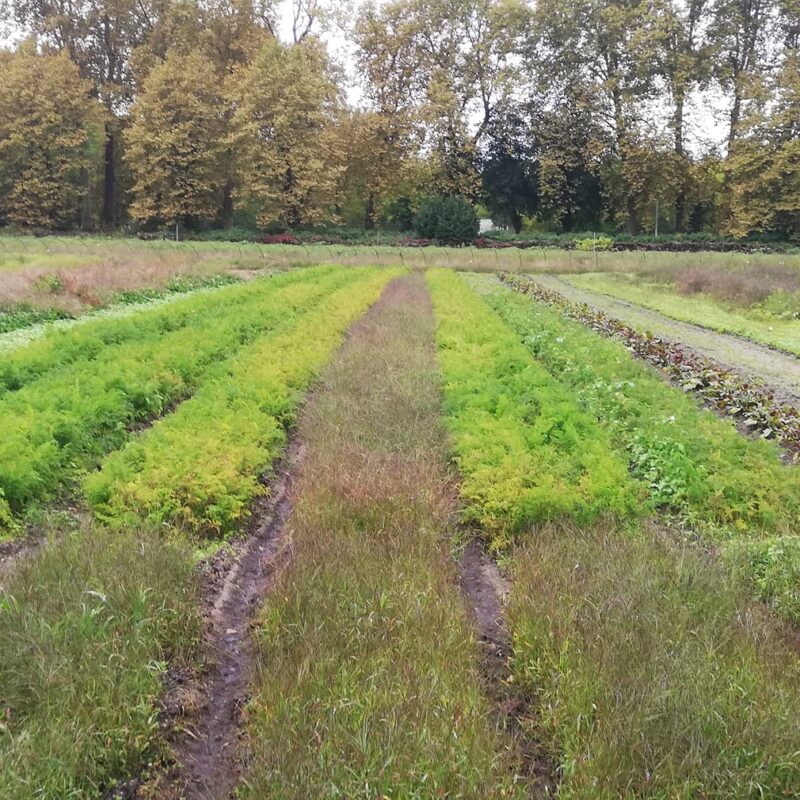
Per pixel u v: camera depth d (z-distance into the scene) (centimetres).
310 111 4950
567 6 5191
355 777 372
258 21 5556
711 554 621
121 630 473
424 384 1097
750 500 739
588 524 672
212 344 1266
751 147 4650
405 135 5334
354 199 6269
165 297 2069
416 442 866
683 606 521
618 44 5181
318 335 1417
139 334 1347
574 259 3622
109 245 3716
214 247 3834
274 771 375
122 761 394
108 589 503
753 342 1647
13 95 4675
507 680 486
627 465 811
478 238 5031
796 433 923
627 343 1530
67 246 3506
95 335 1279
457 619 512
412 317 1698
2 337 1370
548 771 415
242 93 4756
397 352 1304
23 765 362
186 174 4847
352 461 792
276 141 4916
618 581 548
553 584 553
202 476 707
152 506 666
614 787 372
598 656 462
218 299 1803
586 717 418
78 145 4956
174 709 448
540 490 687
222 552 637
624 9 5112
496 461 777
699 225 5641
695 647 473
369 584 540
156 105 4684
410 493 707
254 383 1023
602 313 1875
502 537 669
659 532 661
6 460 712
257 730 413
